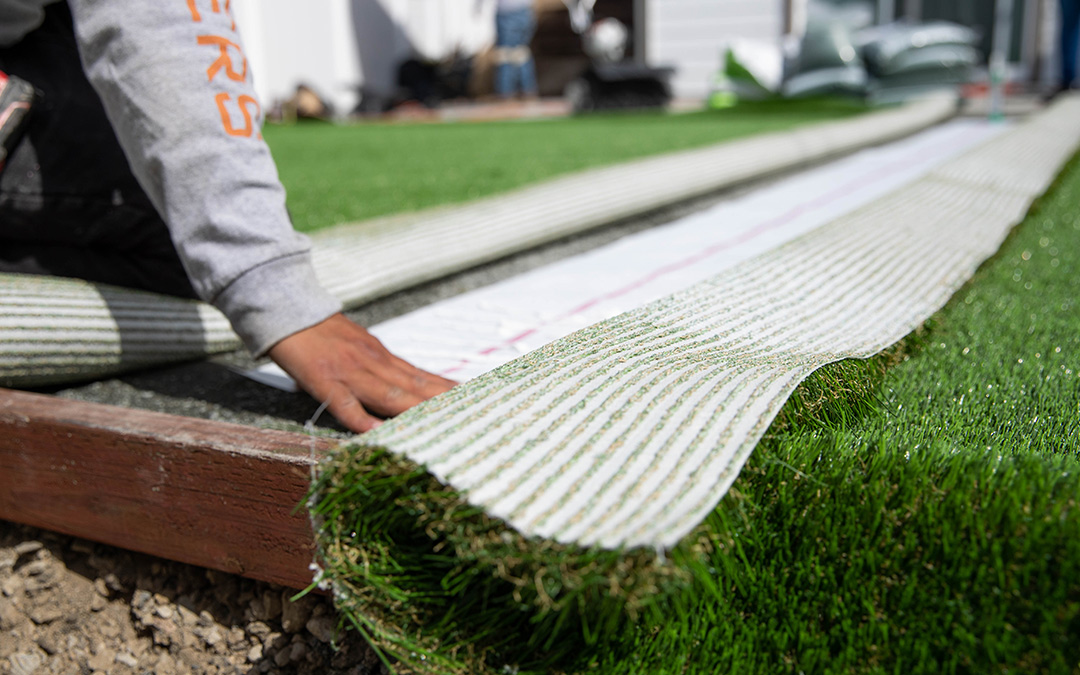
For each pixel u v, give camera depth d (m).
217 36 1.09
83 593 1.14
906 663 0.67
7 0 1.28
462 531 0.65
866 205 2.12
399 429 0.72
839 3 8.07
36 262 1.43
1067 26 8.84
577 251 2.36
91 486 1.05
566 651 0.75
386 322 1.67
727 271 1.39
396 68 12.24
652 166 3.29
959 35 7.35
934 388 1.05
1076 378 1.08
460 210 2.42
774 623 0.73
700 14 10.52
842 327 1.17
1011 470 0.69
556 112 9.63
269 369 1.43
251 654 1.00
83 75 1.39
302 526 0.89
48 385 1.34
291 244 1.07
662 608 0.74
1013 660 0.63
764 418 0.75
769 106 7.86
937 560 0.67
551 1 11.96
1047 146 3.62
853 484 0.72
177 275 1.49
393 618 0.75
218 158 1.05
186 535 0.98
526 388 0.81
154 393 1.36
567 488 0.67
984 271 1.66
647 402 0.79
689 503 0.64
